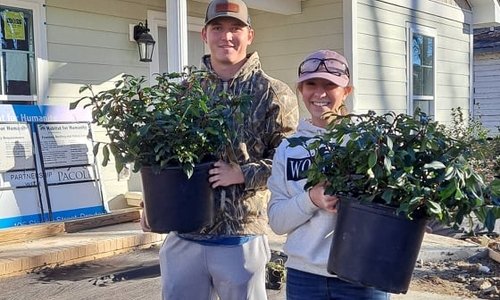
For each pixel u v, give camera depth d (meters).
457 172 1.63
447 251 5.05
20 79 5.21
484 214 1.66
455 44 9.47
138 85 2.14
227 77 2.38
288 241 2.12
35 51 5.29
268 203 2.21
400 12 8.00
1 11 5.04
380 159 1.70
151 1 6.23
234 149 2.24
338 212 1.83
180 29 5.25
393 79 7.88
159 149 2.03
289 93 2.38
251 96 2.21
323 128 2.15
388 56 7.76
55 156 5.23
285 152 2.15
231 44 2.33
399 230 1.68
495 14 9.79
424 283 4.29
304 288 2.07
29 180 5.01
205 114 2.09
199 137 2.06
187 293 2.36
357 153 1.73
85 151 5.46
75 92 5.59
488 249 5.15
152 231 2.13
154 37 6.28
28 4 5.22
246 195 2.31
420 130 1.74
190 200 2.09
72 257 4.46
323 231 2.01
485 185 1.69
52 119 5.30
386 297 2.01
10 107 5.01
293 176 2.11
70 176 5.31
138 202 5.86
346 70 2.16
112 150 2.12
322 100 2.13
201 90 2.20
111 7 5.87
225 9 2.29
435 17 8.87
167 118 2.05
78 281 4.02
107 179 5.83
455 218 1.69
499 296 3.98
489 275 4.52
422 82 8.62
